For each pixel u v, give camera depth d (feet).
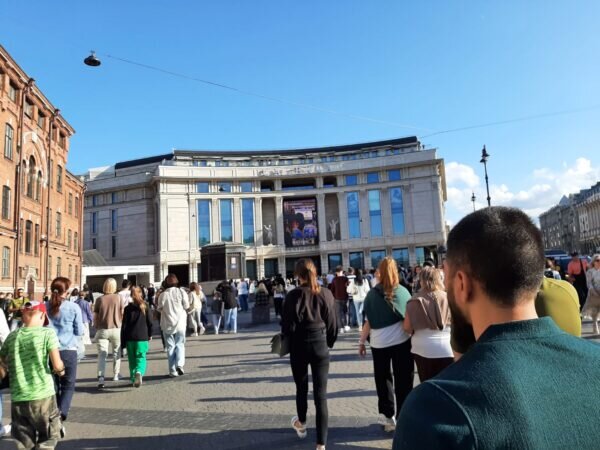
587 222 466.70
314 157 264.52
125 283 42.78
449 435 3.61
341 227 246.88
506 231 4.53
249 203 251.19
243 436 19.22
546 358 4.06
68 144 128.77
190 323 61.62
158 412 23.75
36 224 106.32
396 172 248.73
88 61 57.41
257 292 70.38
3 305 53.98
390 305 18.86
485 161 83.92
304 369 17.89
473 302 4.78
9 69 91.91
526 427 3.61
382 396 18.97
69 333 22.41
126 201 260.21
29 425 16.65
